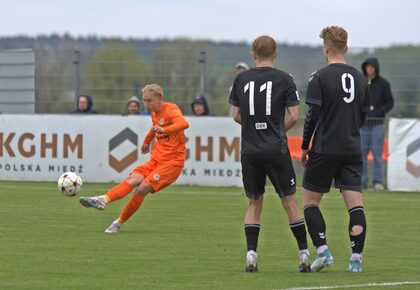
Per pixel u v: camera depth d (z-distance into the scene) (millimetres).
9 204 35156
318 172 21141
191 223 30203
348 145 20953
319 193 21281
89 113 48000
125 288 18766
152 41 53562
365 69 45406
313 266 21062
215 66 53031
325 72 21016
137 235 26984
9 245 24562
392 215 33750
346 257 23547
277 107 20781
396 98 53188
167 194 40656
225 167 45250
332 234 27969
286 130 21000
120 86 52812
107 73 52750
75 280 19594
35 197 38000
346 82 20969
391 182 44688
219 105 52938
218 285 19219
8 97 52875
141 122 45656
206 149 45344
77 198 37719
